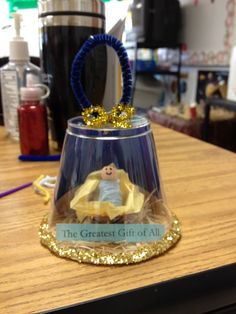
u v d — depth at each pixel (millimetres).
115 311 136
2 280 148
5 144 374
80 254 162
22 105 321
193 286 148
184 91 1716
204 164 312
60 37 297
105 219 165
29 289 142
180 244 175
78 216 169
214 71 1502
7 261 162
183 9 1643
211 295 149
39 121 316
